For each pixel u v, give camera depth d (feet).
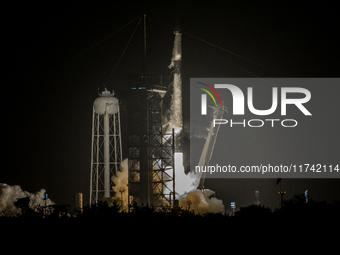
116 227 137.69
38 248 123.03
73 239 129.49
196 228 137.39
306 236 129.18
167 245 123.95
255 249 120.78
